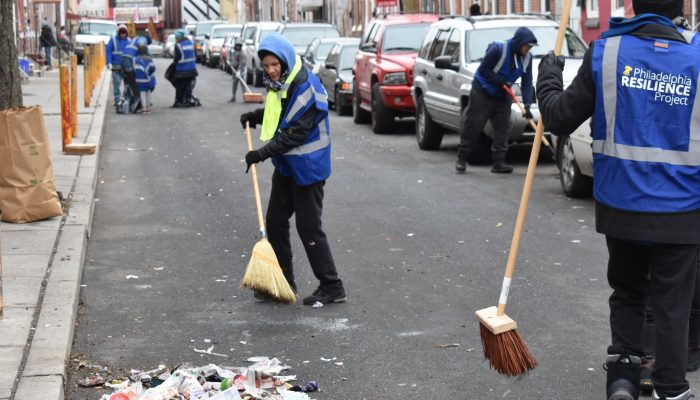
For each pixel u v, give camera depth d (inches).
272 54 335.6
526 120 670.5
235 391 240.4
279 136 339.0
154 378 267.1
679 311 220.2
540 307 340.5
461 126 666.2
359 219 508.4
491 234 464.1
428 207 538.9
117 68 1190.9
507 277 235.9
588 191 556.7
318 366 286.2
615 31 220.4
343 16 2519.7
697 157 213.6
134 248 446.9
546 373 275.7
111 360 292.7
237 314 341.4
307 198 346.6
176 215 526.6
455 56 739.4
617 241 228.8
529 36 628.1
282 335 316.8
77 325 329.4
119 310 347.9
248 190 609.0
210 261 420.8
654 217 214.4
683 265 218.5
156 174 684.7
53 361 267.6
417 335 313.1
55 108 1084.5
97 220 515.2
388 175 663.1
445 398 259.0
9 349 277.0
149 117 1139.9
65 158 697.6
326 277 350.9
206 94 1513.3
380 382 271.7
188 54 1256.2
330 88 1171.9
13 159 454.6
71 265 376.8
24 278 355.6
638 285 233.0
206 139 907.4
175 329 324.5
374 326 324.2
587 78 219.1
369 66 971.9
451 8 1610.5
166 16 3120.1
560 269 393.4
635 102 214.2
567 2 232.2
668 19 218.5
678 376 221.9
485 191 589.0
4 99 493.4
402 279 384.5
